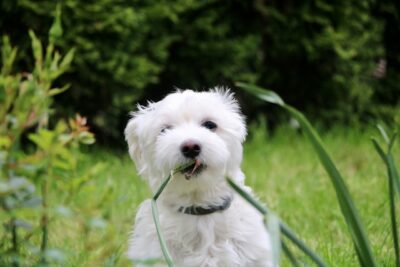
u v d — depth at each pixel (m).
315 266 3.95
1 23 7.18
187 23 8.13
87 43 7.16
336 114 8.88
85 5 7.09
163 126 3.57
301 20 8.51
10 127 2.17
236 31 8.72
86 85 7.54
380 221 4.69
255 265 3.46
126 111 8.23
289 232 2.17
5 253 2.10
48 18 7.11
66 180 2.04
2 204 1.94
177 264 3.40
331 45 8.41
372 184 5.94
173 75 8.52
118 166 6.93
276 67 9.03
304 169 6.70
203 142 3.31
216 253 3.39
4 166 1.92
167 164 3.35
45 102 2.13
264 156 7.48
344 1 8.32
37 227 2.10
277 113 9.10
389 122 8.98
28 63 7.20
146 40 7.81
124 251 4.02
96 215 2.02
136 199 5.50
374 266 2.28
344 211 2.32
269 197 5.61
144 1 7.64
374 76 9.11
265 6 8.64
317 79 8.93
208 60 8.36
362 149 7.54
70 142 2.15
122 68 7.35
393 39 9.34
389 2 8.98
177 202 3.47
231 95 3.88
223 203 3.47
